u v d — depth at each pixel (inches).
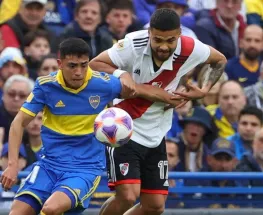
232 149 1101.1
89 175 842.2
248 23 1417.3
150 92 866.8
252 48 1288.1
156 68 866.1
